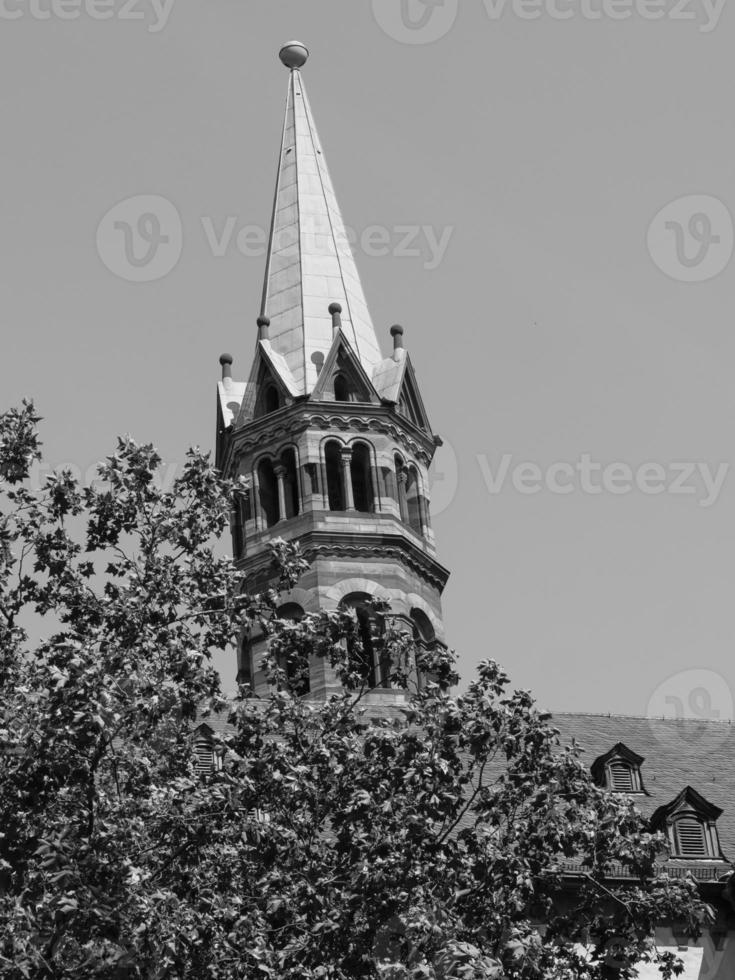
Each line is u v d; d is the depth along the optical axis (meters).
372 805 54.19
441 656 59.28
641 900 58.16
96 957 50.16
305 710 57.66
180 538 58.94
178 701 54.72
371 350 112.62
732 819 87.19
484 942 54.25
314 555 102.69
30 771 52.56
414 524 108.00
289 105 126.50
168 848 53.72
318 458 105.81
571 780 57.69
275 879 54.03
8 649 56.53
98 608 57.03
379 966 51.25
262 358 110.31
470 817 81.38
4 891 53.09
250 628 58.94
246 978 51.69
